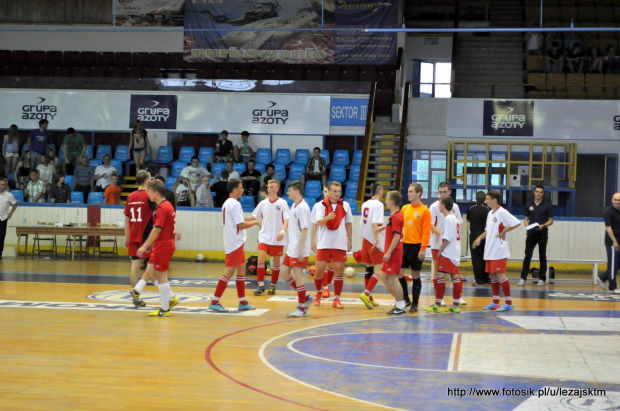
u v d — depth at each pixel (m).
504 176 21.91
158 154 22.38
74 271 15.08
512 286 14.46
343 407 5.22
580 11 26.12
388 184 21.20
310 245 11.35
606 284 14.98
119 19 24.47
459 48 25.69
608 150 21.42
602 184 22.94
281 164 21.67
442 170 22.12
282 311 10.11
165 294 9.42
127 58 24.47
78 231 17.67
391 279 9.93
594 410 5.21
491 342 7.88
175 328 8.50
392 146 21.75
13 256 18.64
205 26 23.95
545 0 26.47
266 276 15.34
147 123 22.62
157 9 24.27
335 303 10.55
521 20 26.44
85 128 22.66
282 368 6.46
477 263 14.41
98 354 6.95
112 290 12.07
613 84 23.38
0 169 21.17
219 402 5.30
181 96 22.61
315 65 24.11
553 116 21.55
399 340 7.93
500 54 25.44
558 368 6.61
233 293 12.16
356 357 6.98
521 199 22.38
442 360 6.89
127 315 9.44
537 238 14.59
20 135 23.11
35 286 12.35
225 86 22.59
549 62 24.27
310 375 6.20
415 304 10.29
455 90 24.53
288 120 22.38
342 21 23.47
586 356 7.17
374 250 10.60
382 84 23.72
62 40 24.77
